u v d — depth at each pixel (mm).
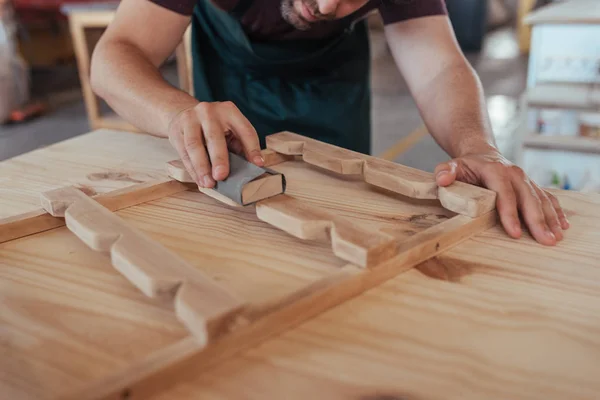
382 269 511
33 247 589
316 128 1121
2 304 488
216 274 526
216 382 394
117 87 842
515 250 581
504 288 510
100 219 566
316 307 464
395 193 715
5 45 3205
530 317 468
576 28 1676
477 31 5223
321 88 1127
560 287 512
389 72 4492
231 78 1145
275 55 1093
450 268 544
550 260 561
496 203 631
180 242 590
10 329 453
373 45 5547
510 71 4363
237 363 413
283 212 571
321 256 560
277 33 1070
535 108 1720
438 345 432
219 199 664
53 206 611
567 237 611
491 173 657
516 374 402
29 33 4625
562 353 425
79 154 888
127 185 758
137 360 390
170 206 681
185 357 389
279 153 819
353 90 1147
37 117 3420
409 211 663
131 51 886
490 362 414
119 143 943
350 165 726
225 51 1125
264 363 413
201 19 1113
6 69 3221
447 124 863
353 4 890
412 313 472
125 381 366
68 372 403
